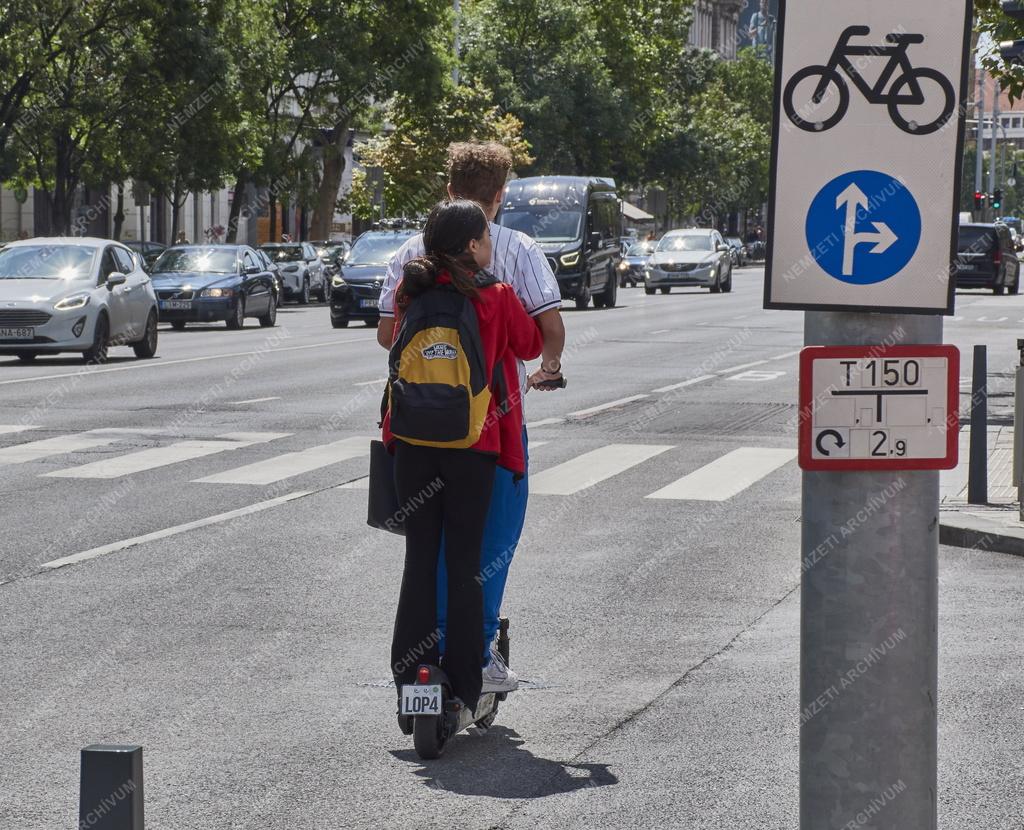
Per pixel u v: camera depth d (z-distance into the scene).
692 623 9.27
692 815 5.93
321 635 8.89
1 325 28.20
